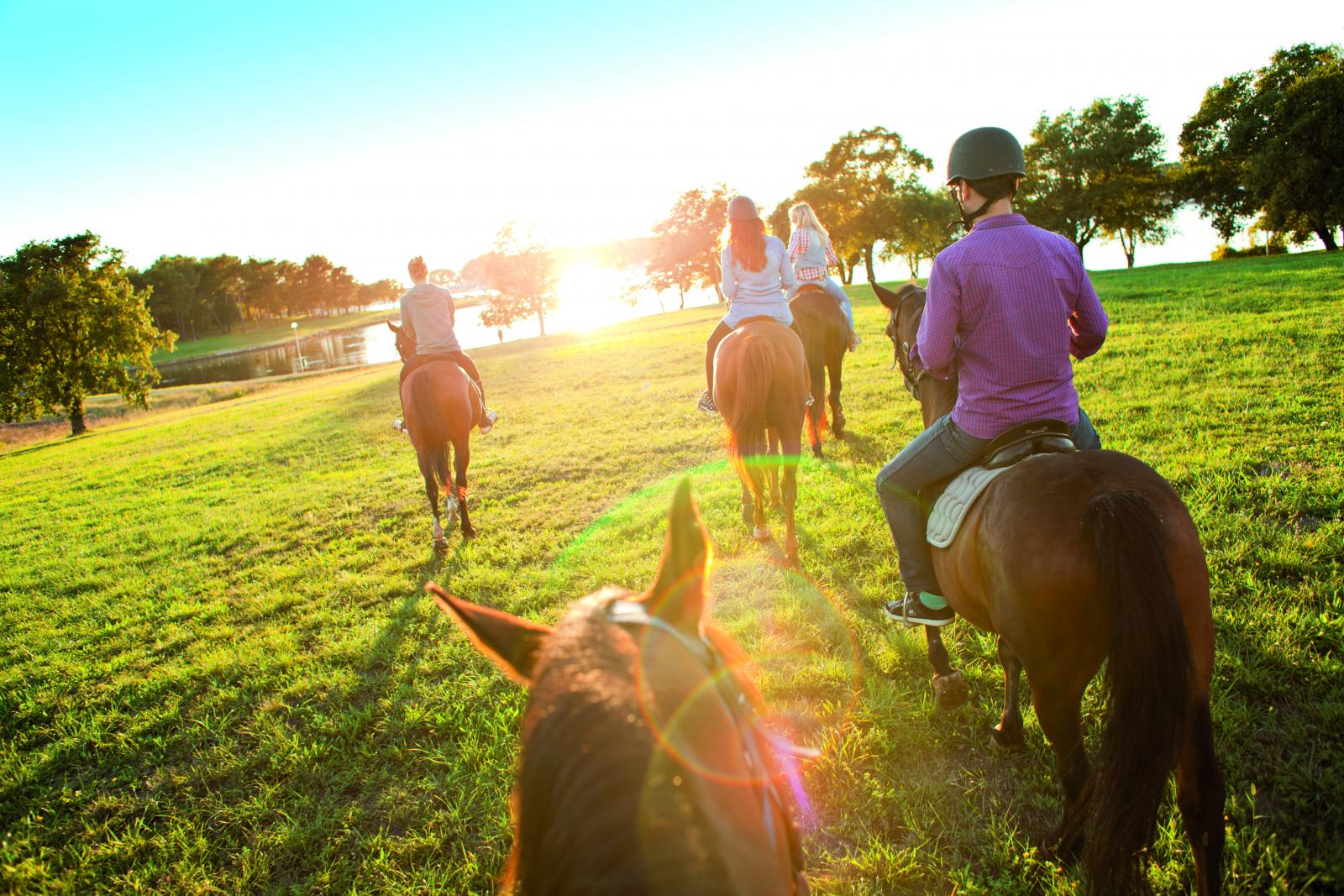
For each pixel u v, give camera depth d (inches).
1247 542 192.4
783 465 232.7
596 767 38.0
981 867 119.0
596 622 50.8
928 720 152.9
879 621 191.8
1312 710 137.6
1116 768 82.0
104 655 244.8
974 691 159.2
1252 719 138.5
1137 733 80.1
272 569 304.8
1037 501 96.3
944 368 120.5
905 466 126.8
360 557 299.4
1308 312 468.8
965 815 129.8
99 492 557.9
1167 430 293.0
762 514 247.3
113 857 148.3
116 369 1489.9
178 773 173.0
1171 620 79.5
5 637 273.6
